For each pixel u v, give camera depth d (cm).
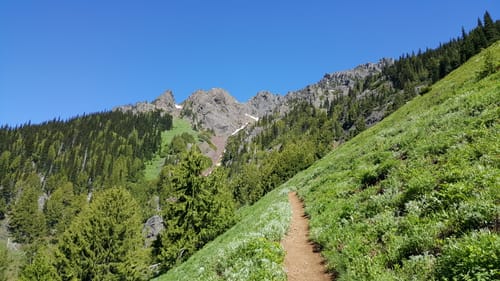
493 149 1128
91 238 3600
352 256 977
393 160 1633
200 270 1511
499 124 1345
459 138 1405
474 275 592
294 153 8069
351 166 2384
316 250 1265
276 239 1447
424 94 4981
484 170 989
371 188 1514
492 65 2817
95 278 3453
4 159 18362
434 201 975
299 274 1073
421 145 1599
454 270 634
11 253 11531
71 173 18488
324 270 1055
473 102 1825
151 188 16938
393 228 988
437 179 1120
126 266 3619
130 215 3941
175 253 3241
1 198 14400
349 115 19600
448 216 860
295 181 4116
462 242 700
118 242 3694
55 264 3519
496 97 1684
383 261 859
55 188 17050
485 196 844
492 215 762
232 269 1179
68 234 3641
